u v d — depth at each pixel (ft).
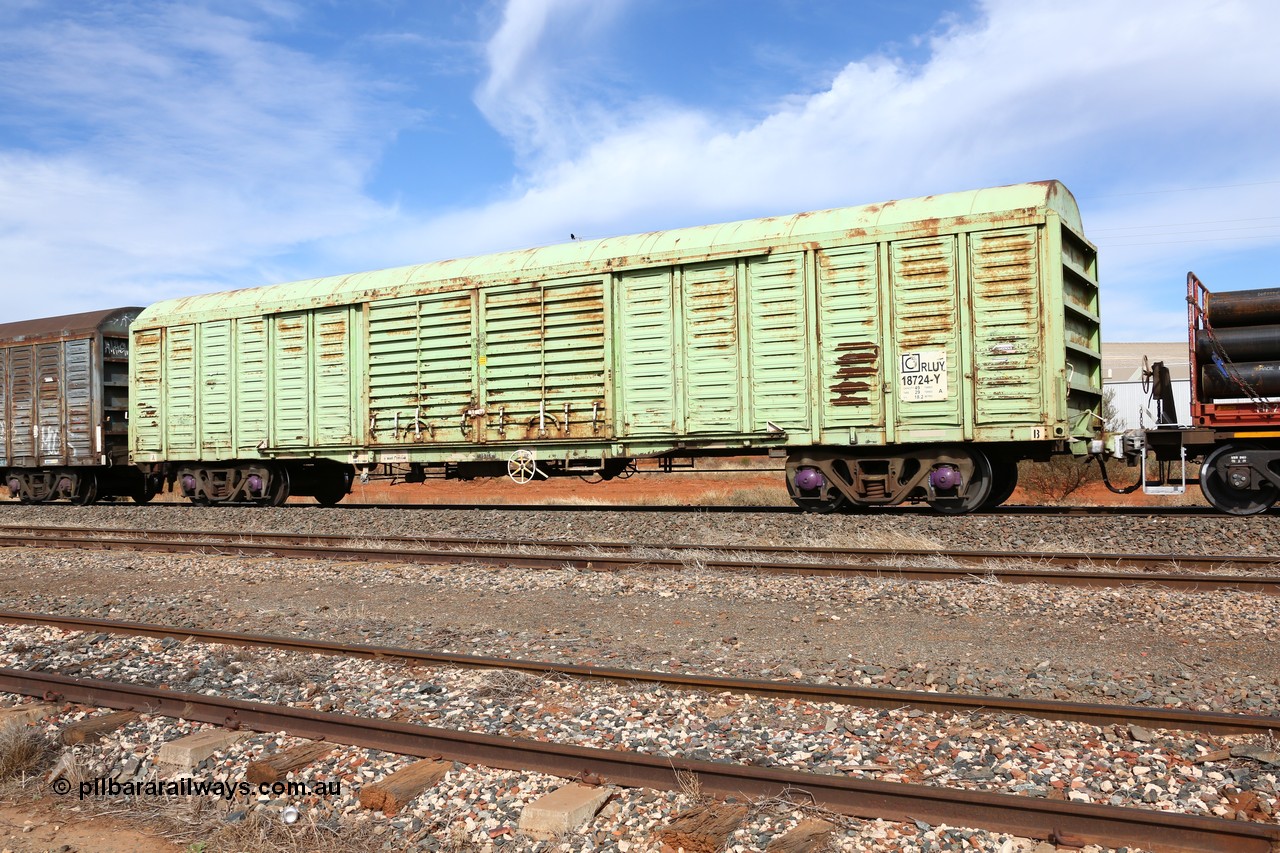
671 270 47.67
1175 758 14.26
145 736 17.17
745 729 16.26
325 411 57.57
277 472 61.72
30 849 13.07
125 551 42.88
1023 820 12.09
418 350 54.19
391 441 55.16
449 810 13.60
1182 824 11.44
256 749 16.14
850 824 12.50
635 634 24.29
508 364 51.55
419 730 15.53
